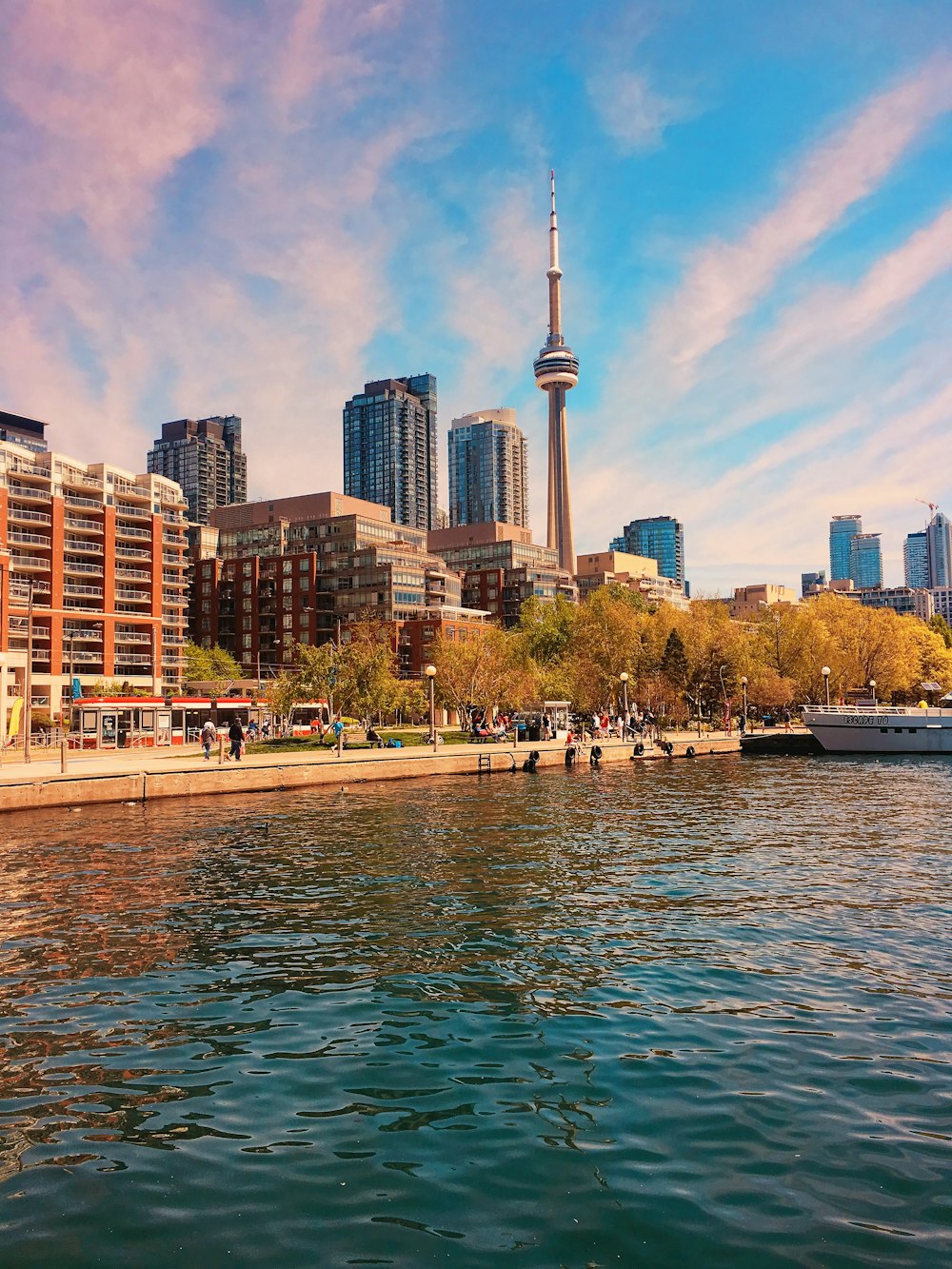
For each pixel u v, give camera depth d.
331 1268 6.07
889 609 102.88
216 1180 7.21
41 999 11.77
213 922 15.80
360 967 13.15
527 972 12.91
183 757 49.34
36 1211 6.79
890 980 12.48
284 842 25.11
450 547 192.75
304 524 160.00
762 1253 6.20
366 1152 7.67
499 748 56.38
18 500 92.75
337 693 64.56
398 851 23.45
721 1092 8.82
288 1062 9.62
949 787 41.53
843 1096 8.72
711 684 89.56
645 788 41.16
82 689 90.31
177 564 112.31
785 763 58.53
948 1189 7.03
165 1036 10.43
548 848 23.94
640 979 12.57
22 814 31.56
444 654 86.62
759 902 17.36
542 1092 8.84
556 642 108.88
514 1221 6.62
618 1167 7.39
